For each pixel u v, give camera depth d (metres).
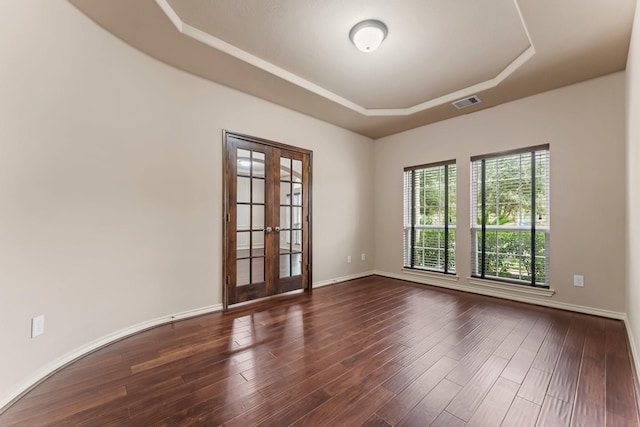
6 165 1.63
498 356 2.11
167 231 2.78
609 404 1.56
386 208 5.11
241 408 1.54
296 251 4.06
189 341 2.38
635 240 2.10
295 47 2.67
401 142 4.89
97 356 2.12
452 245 4.25
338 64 2.96
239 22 2.33
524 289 3.47
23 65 1.72
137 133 2.55
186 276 2.93
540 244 3.40
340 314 3.06
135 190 2.54
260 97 3.55
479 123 3.90
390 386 1.74
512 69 2.88
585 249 3.04
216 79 3.11
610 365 1.97
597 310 2.97
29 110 1.77
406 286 4.35
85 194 2.16
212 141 3.14
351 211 4.85
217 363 2.02
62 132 1.99
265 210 3.68
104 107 2.30
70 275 2.06
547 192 3.35
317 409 1.53
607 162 2.92
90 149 2.20
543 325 2.72
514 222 3.61
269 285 3.70
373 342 2.36
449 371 1.91
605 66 2.75
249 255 3.51
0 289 1.60
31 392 1.69
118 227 2.41
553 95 3.26
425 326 2.71
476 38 2.50
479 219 3.94
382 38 2.39
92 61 2.20
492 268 3.80
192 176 2.98
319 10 2.18
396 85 3.41
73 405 1.57
